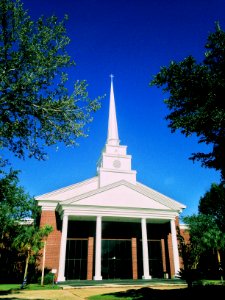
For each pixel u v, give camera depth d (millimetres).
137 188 32312
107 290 19844
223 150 14289
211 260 29328
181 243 22188
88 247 31203
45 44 12781
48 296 16031
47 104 12805
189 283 17531
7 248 30094
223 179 15828
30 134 13133
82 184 36312
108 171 37906
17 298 14578
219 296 12656
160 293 15508
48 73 12938
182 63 15008
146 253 29531
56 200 33469
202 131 14516
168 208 31984
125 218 31531
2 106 12328
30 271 28641
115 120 43594
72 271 29797
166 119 16266
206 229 30859
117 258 31547
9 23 12250
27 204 29891
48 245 30469
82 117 13422
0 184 18188
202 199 38625
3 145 13047
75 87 13328
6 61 11969
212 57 15109
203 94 14570
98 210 30031
